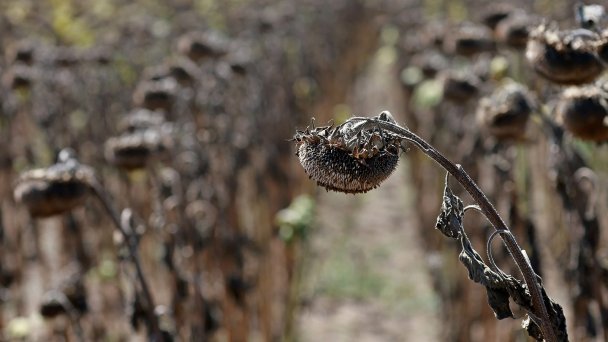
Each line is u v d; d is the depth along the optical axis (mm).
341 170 3143
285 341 9664
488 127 5652
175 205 6500
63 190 4965
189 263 6832
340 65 23641
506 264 6133
